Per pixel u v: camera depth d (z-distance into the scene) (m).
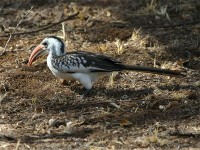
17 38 15.52
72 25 16.22
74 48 14.95
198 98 12.73
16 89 13.04
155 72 12.68
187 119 11.89
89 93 12.79
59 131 11.42
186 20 16.48
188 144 10.86
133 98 12.75
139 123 11.72
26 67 13.97
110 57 13.67
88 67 12.57
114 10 16.98
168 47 14.99
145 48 14.95
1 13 16.84
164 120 11.85
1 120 11.89
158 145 10.80
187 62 14.35
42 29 15.89
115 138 11.09
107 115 11.97
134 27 16.08
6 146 10.73
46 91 12.98
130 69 12.61
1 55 14.58
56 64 12.77
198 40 15.37
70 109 12.30
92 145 10.79
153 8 16.89
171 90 13.09
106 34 15.66
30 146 10.76
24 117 12.02
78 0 17.50
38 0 17.41
